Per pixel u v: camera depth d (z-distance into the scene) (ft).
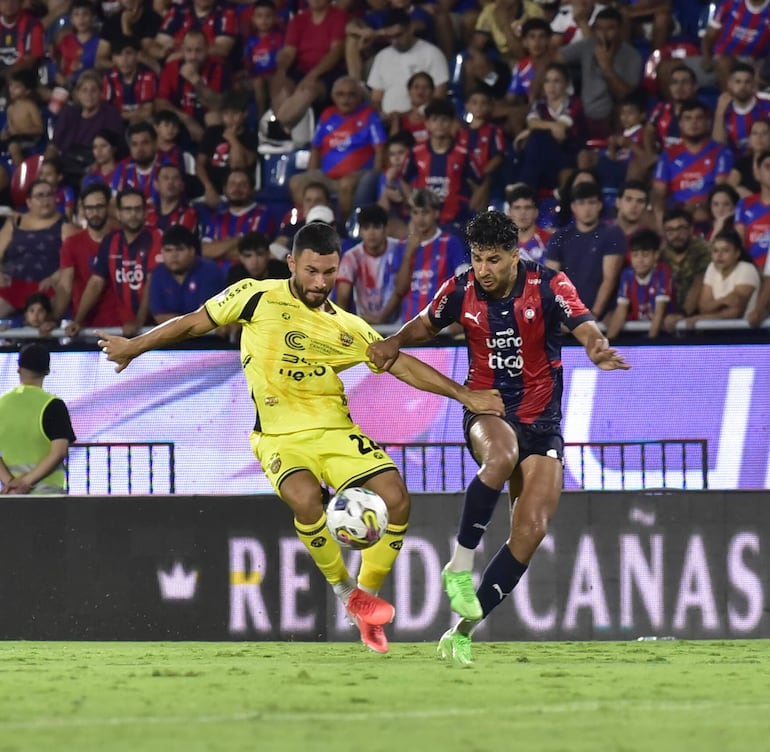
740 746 40.55
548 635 102.73
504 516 103.14
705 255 131.03
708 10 164.76
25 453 113.39
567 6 164.96
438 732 43.65
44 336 138.72
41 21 179.83
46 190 148.87
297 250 76.59
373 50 167.63
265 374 77.87
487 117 151.94
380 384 125.49
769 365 122.21
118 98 167.84
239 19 173.88
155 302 137.49
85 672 68.64
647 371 123.34
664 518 102.68
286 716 48.03
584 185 131.75
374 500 72.33
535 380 73.72
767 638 102.01
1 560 105.19
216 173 157.28
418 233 136.26
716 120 150.51
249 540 103.86
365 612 76.02
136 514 104.68
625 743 41.16
